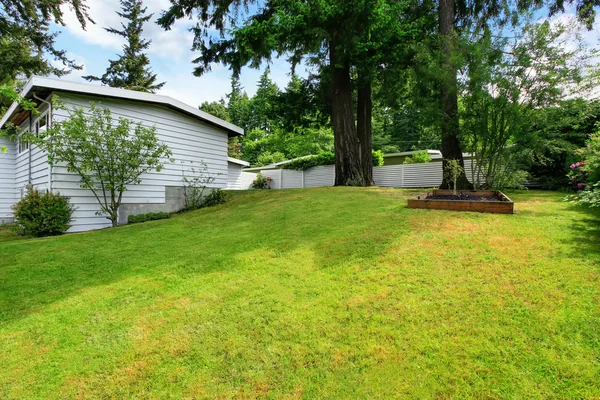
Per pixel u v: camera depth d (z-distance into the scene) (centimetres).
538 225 364
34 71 1470
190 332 226
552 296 223
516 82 608
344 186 904
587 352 172
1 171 1096
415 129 2722
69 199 737
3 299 299
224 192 1041
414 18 994
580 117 612
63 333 235
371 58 842
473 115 661
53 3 1131
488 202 440
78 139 705
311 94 1164
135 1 2573
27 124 959
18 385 185
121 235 573
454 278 264
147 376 186
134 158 777
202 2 889
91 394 176
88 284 330
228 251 402
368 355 189
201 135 1000
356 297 253
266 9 928
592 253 277
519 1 877
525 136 622
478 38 677
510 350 180
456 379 166
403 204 546
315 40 816
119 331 234
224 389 174
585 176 517
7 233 791
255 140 3112
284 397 166
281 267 331
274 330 220
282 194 848
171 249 445
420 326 209
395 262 307
